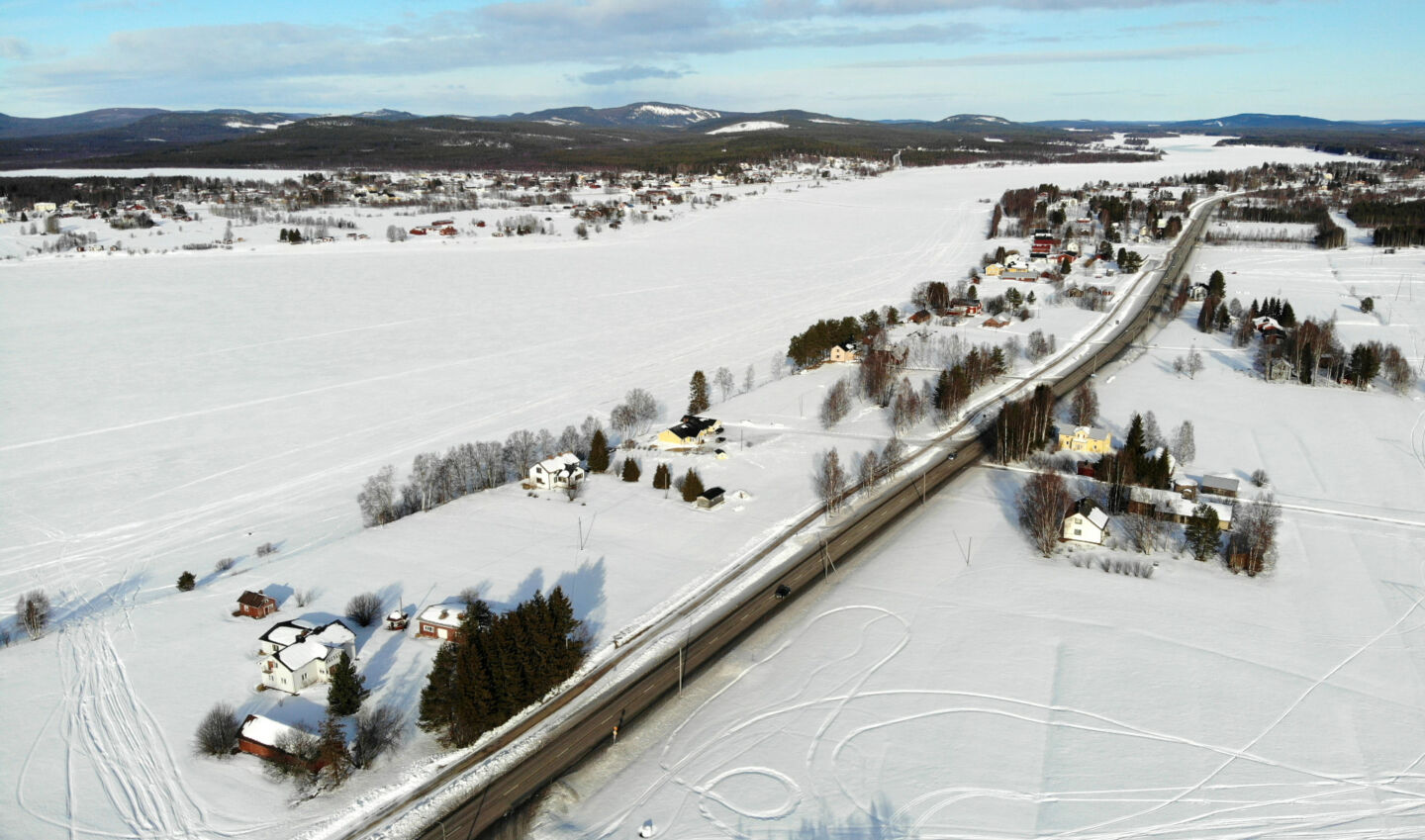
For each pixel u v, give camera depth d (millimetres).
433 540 100625
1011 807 59688
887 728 68125
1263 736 66500
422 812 60594
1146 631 80750
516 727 69688
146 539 105625
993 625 82250
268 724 66250
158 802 60969
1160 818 58469
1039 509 98438
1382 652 77188
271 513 112375
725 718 70000
